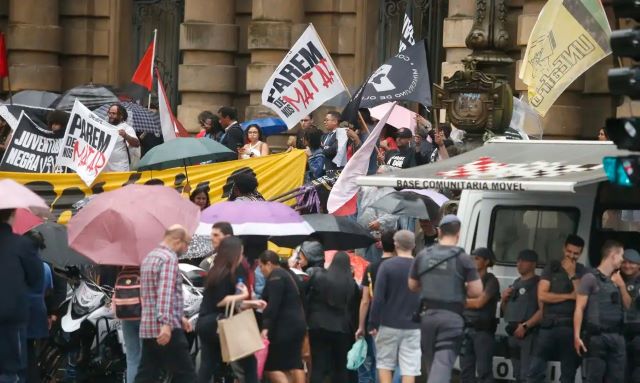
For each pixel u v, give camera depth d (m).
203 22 45.25
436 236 27.95
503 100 32.62
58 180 32.66
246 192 28.72
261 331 23.94
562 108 36.94
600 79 37.03
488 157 25.84
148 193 24.73
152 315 22.80
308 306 24.64
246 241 25.52
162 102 36.41
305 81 32.59
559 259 24.97
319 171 33.06
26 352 24.39
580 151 25.55
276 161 32.44
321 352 24.72
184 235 23.16
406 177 24.25
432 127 36.41
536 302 24.23
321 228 26.41
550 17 28.97
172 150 30.78
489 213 25.62
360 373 26.41
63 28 48.50
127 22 48.59
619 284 24.20
